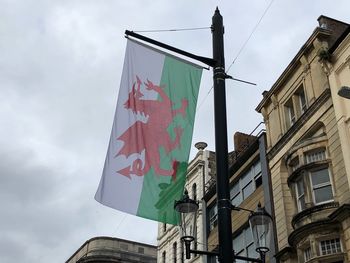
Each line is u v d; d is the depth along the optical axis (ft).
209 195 120.78
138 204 35.06
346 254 70.23
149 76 39.81
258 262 34.78
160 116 38.50
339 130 77.66
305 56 90.02
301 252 76.84
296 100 92.99
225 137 33.68
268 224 36.45
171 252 132.77
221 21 38.93
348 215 70.44
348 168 73.82
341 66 80.28
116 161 36.35
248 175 104.73
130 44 40.55
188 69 40.83
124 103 38.63
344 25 91.20
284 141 92.27
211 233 115.75
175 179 36.60
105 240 177.47
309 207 77.82
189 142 38.09
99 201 34.68
